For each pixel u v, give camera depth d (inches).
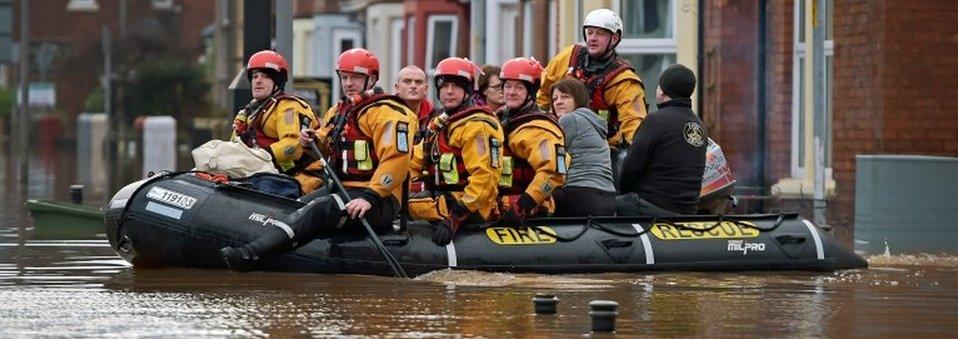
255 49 996.6
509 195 719.1
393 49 2539.4
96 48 3961.6
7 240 889.5
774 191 1157.7
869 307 607.2
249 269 708.7
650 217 732.0
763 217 746.8
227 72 3026.6
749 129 1221.7
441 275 693.9
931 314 588.7
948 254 815.7
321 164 765.3
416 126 750.5
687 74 758.5
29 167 2078.0
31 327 540.1
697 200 757.3
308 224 700.0
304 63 3019.2
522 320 559.2
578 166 745.0
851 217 1043.3
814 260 735.1
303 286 660.1
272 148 772.6
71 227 975.0
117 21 3986.2
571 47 808.3
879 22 1037.8
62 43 3969.0
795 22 1194.6
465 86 714.2
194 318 562.9
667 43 1296.8
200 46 3855.8
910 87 1035.9
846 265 741.3
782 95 1203.9
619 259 715.4
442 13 2212.1
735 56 1225.4
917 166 875.4
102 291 643.5
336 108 740.7
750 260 729.0
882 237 880.3
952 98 1035.9
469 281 678.5
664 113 754.8
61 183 1660.9
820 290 661.3
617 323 555.5
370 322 553.9
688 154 753.0
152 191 732.0
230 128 980.6
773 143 1211.2
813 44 1011.9
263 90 786.2
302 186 775.1
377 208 702.5
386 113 709.9
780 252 733.3
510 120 719.7
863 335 536.4
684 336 527.8
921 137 1037.2
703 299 627.2
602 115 792.3
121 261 766.5
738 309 596.7
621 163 768.3
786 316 579.5
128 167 2081.7
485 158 703.1
